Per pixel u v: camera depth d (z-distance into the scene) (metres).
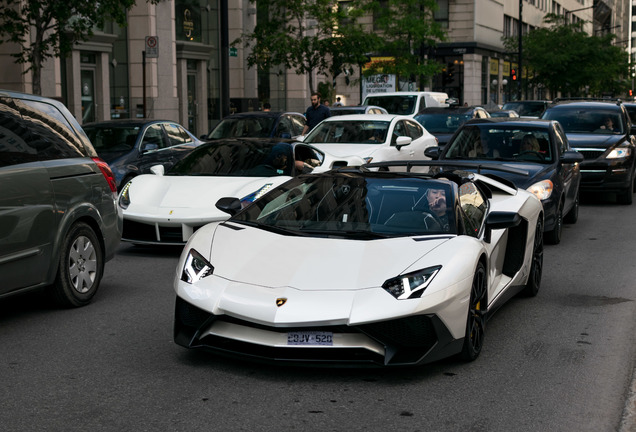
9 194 6.23
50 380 5.12
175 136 15.20
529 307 7.52
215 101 31.73
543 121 12.23
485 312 5.81
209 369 5.34
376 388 5.03
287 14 28.06
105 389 4.95
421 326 4.99
